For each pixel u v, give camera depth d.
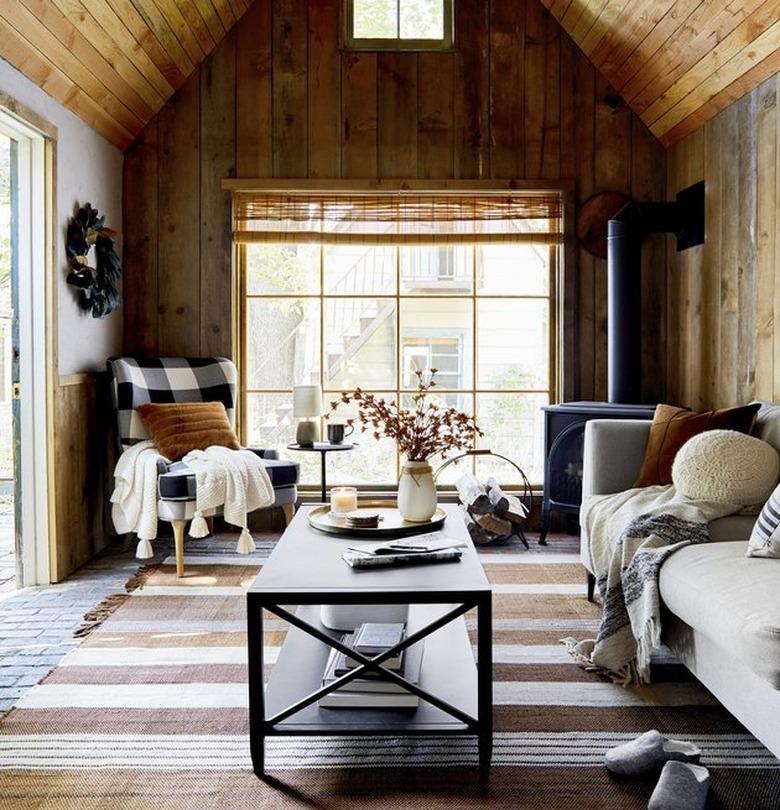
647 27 3.79
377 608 2.26
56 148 3.57
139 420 4.00
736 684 1.92
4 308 5.50
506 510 4.13
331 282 4.64
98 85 3.78
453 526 2.54
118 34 3.59
